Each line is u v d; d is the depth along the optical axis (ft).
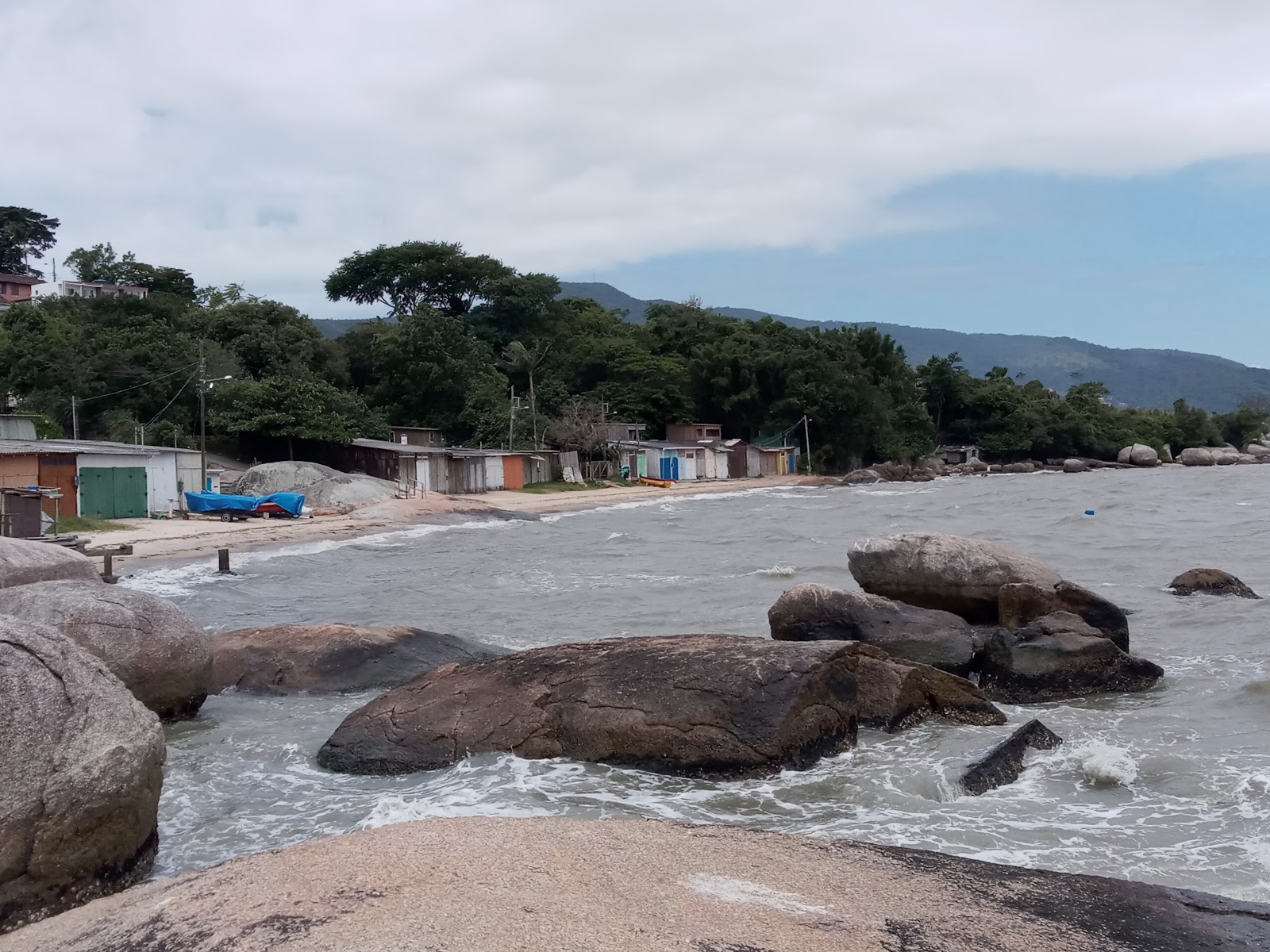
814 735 33.53
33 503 87.51
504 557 100.94
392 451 166.61
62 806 21.77
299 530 115.96
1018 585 49.16
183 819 29.32
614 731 33.22
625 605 69.67
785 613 46.09
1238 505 147.84
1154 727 38.11
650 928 17.30
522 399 222.07
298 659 45.11
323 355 214.28
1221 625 57.31
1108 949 17.87
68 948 18.15
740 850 22.15
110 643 36.86
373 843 21.59
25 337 172.86
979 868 21.89
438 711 35.35
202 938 17.19
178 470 130.62
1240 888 23.49
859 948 17.06
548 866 20.18
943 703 38.22
